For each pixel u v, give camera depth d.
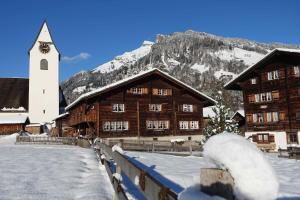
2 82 72.25
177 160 20.88
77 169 13.92
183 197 1.64
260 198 1.37
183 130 43.59
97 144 20.25
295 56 36.28
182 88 44.16
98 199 8.40
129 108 40.75
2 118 60.78
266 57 38.16
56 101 68.50
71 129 54.12
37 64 68.62
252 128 40.59
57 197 8.86
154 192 2.44
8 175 12.11
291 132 36.59
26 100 69.06
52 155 20.50
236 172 1.42
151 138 41.41
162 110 42.69
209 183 1.57
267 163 1.42
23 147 32.09
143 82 42.06
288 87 37.22
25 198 8.72
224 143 1.51
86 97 38.03
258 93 40.34
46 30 70.12
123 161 4.93
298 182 12.67
